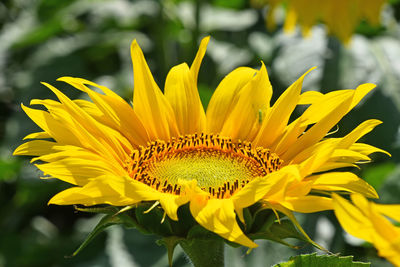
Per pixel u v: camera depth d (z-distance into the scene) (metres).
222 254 0.71
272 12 0.88
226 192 0.72
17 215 1.16
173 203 0.67
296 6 0.87
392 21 1.23
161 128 0.77
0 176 1.10
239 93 0.78
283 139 0.76
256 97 0.77
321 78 1.11
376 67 1.11
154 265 0.98
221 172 0.74
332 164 0.71
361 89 0.74
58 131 0.73
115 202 0.68
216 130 0.78
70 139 0.73
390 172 0.99
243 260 0.93
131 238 1.01
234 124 0.78
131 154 0.75
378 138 1.05
